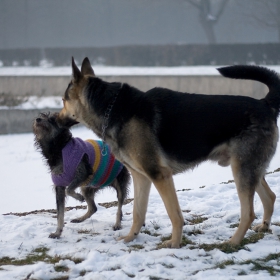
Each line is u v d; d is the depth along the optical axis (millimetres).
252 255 5531
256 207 7590
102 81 6398
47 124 6512
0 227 7020
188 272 5168
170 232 6605
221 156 6098
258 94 21047
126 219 7426
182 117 5934
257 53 36375
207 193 8867
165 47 38125
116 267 5324
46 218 7551
